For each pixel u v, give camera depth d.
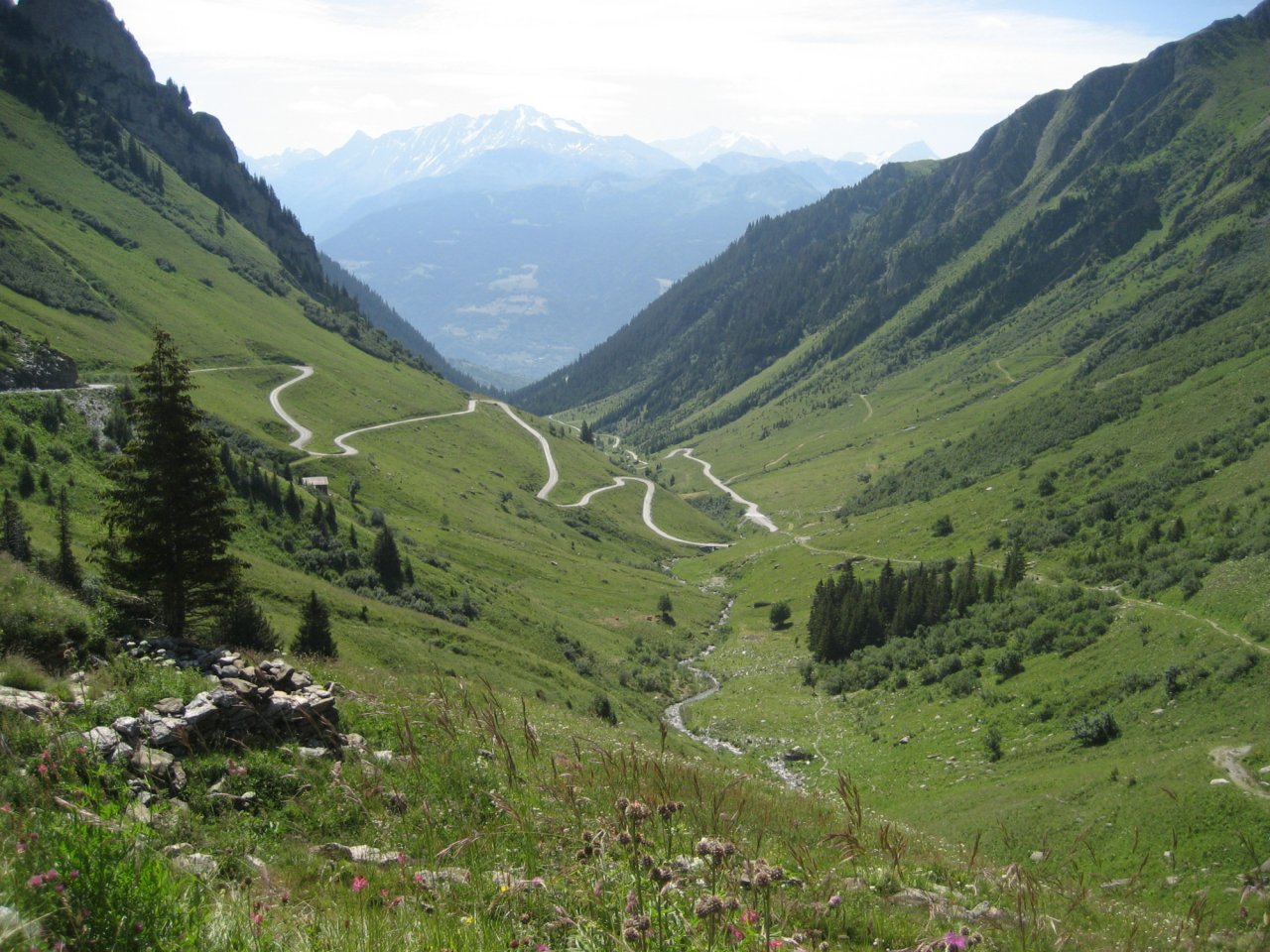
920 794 66.56
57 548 59.28
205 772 12.96
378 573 112.38
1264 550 82.94
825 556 173.88
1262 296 191.38
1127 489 130.00
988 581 109.81
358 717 17.66
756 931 7.25
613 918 7.60
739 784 15.38
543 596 147.62
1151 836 41.84
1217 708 61.28
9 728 11.57
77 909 6.41
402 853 9.84
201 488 30.83
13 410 104.38
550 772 14.74
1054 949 10.11
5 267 188.38
